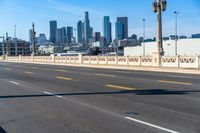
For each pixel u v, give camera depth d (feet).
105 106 42.50
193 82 72.23
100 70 128.47
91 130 29.53
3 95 55.77
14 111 39.96
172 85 66.33
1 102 47.70
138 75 96.73
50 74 106.93
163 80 78.13
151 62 134.72
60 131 29.37
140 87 63.62
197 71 105.91
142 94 53.57
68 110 40.14
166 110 38.88
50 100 48.88
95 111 39.14
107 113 37.68
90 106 42.68
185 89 59.26
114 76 93.71
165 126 30.58
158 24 133.18
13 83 78.02
